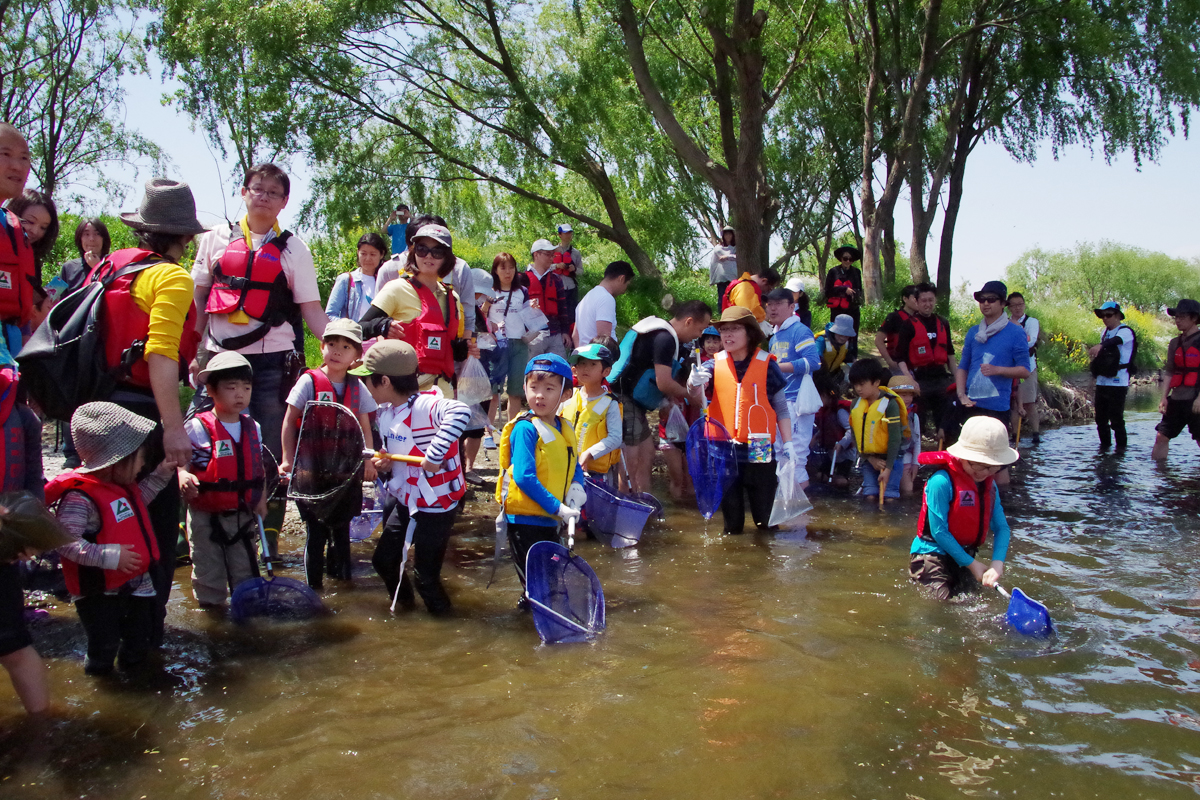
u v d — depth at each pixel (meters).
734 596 5.32
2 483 3.62
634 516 6.46
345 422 5.02
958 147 24.02
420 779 3.16
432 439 4.93
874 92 20.02
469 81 19.36
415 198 19.45
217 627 4.70
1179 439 13.23
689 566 6.00
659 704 3.79
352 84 17.81
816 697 3.86
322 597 5.26
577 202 23.34
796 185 25.91
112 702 3.78
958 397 9.66
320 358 11.56
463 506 7.57
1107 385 12.26
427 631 4.71
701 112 24.64
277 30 16.34
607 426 6.76
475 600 5.25
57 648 4.38
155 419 4.27
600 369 6.69
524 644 4.52
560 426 5.25
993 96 23.23
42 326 3.99
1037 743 3.46
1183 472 10.11
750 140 15.72
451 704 3.79
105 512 3.97
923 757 3.34
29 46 25.23
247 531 5.05
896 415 8.36
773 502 7.02
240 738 3.47
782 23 18.75
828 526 7.30
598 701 3.82
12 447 3.69
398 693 3.90
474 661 4.27
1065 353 22.06
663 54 20.81
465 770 3.23
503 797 3.05
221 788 3.11
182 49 16.66
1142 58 19.73
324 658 4.30
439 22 18.58
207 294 5.55
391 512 5.08
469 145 19.70
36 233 5.48
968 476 5.27
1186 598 5.26
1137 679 4.07
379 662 4.25
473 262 22.27
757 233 16.19
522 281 9.65
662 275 23.44
